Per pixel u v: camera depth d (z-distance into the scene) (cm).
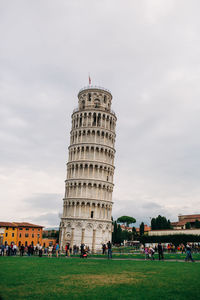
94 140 9606
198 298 1576
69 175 9569
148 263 3322
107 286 1894
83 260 3816
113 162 10006
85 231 8638
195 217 13762
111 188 9581
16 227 12725
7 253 4884
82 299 1558
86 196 8956
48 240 13638
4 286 1852
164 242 9212
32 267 2838
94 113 9962
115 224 13912
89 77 10662
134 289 1803
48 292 1709
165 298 1583
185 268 2739
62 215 9306
